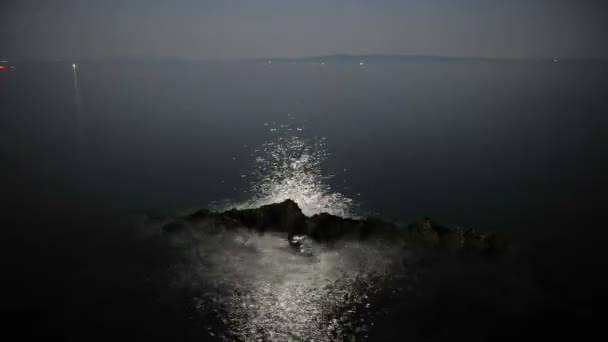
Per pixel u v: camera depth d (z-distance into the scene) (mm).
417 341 17938
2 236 27656
